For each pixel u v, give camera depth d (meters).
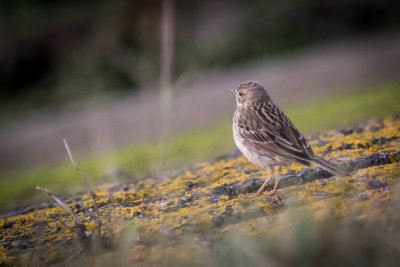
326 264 4.86
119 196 8.31
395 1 32.50
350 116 13.23
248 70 27.27
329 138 10.02
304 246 4.89
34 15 31.03
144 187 8.88
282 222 5.74
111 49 26.80
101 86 25.78
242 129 8.83
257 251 5.09
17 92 30.08
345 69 23.61
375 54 26.33
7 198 11.86
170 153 13.09
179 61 26.58
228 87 23.69
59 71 27.98
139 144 16.34
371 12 32.84
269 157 8.34
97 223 6.56
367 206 5.76
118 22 27.75
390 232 5.08
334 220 5.52
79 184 11.41
